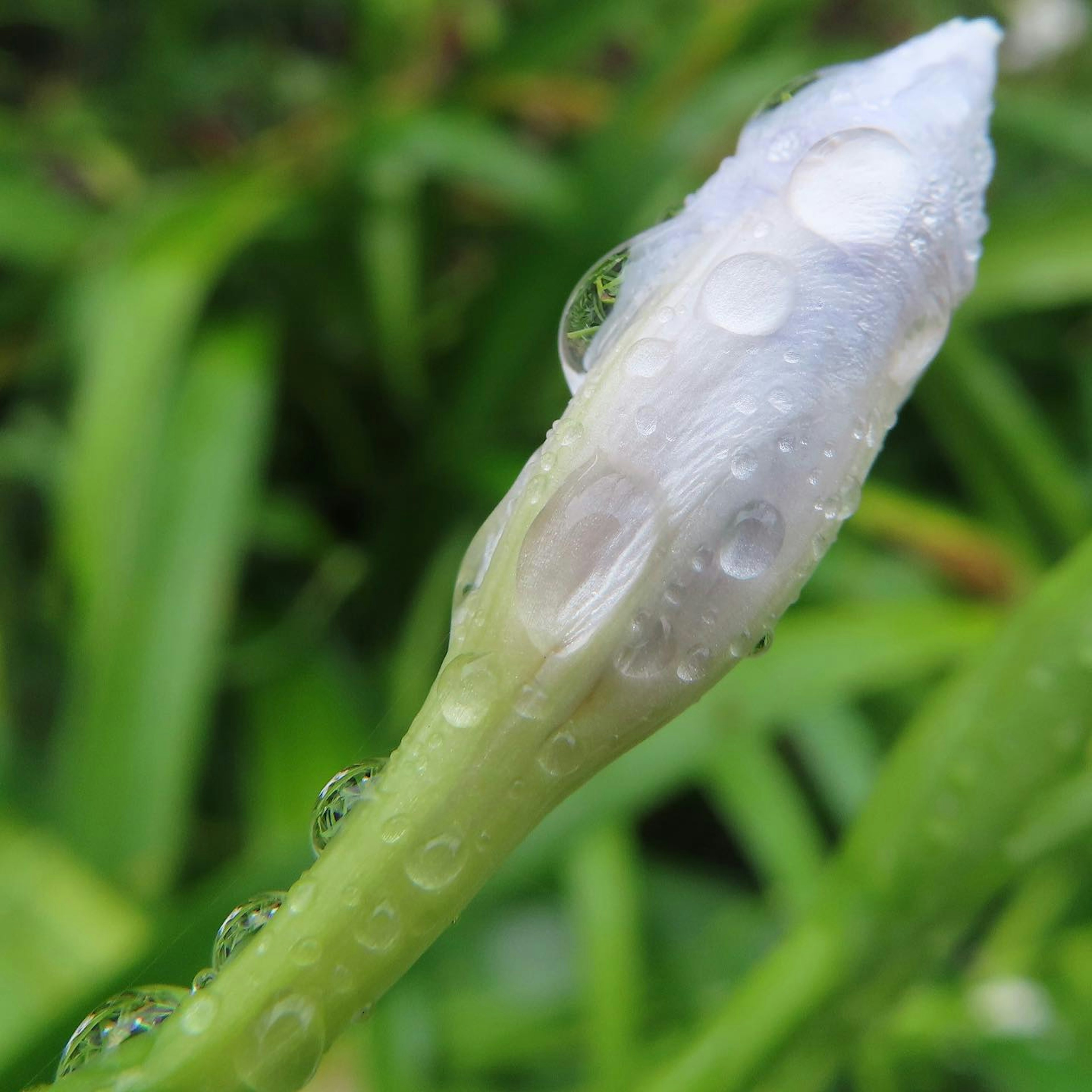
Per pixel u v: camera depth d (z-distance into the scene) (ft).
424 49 1.12
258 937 0.25
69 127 1.15
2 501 1.01
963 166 0.27
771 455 0.26
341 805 0.26
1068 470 1.04
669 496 0.25
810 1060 0.38
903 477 1.08
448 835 0.25
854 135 0.27
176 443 0.83
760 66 0.95
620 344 0.26
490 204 1.10
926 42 0.28
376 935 0.25
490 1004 0.76
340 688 0.91
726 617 0.25
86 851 0.72
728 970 0.79
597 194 0.93
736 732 0.71
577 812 0.68
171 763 0.74
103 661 0.77
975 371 0.91
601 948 0.71
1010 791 0.35
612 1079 0.66
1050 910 0.74
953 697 0.36
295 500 1.06
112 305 0.86
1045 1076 0.65
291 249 0.99
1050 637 0.34
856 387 0.26
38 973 0.62
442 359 1.05
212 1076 0.24
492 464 0.95
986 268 0.92
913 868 0.36
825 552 0.26
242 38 1.35
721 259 0.27
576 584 0.25
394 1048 0.67
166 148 1.24
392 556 1.01
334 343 1.04
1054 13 1.27
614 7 1.07
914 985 0.38
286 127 1.14
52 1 1.27
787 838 0.77
